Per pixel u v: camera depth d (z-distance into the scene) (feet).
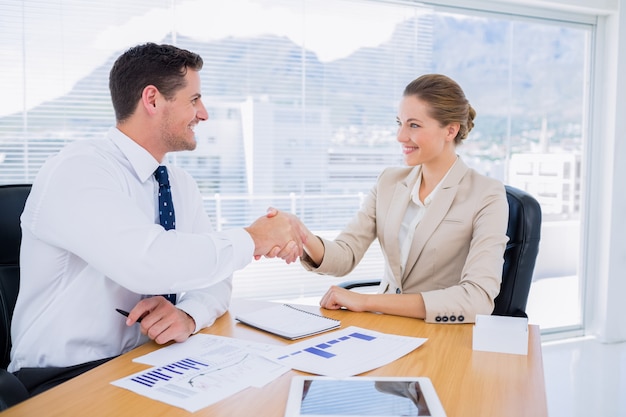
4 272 4.73
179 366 3.34
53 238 3.85
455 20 11.21
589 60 12.05
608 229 11.91
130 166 4.45
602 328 12.07
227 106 9.20
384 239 5.99
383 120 10.38
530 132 11.94
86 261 3.84
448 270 5.58
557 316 12.58
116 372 3.26
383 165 10.46
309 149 9.87
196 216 5.22
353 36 10.02
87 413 2.71
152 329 3.74
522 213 5.57
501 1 11.03
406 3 10.36
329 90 9.93
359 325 4.33
